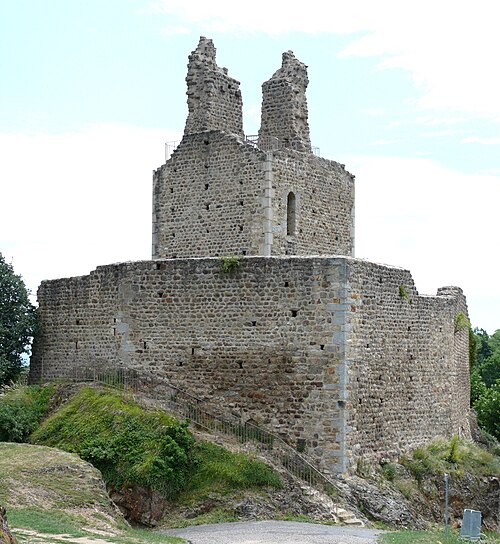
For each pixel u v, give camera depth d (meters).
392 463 36.84
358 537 27.77
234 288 36.09
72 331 41.25
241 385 35.72
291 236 41.06
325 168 43.16
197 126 42.34
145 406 35.59
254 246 40.25
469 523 28.98
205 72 42.41
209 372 36.34
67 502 28.98
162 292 37.53
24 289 43.00
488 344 95.12
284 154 40.84
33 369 43.12
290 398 34.91
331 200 43.44
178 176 42.69
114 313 38.94
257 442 34.72
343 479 33.81
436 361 41.31
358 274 35.31
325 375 34.41
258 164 40.38
